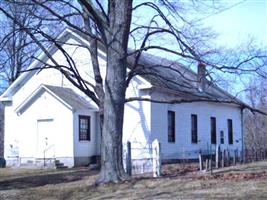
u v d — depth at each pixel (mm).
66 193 16719
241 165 26891
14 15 20578
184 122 33562
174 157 31594
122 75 18359
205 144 36656
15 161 32875
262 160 33562
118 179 17656
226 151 34906
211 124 38281
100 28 18156
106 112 18188
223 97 37312
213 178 17859
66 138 29641
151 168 24609
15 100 33781
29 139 31281
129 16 18297
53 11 18641
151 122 28781
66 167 28859
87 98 31219
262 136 49094
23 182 20766
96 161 30734
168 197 14117
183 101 20078
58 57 31938
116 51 18219
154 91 29469
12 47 31422
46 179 21391
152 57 36125
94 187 17344
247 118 49969
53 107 30344
